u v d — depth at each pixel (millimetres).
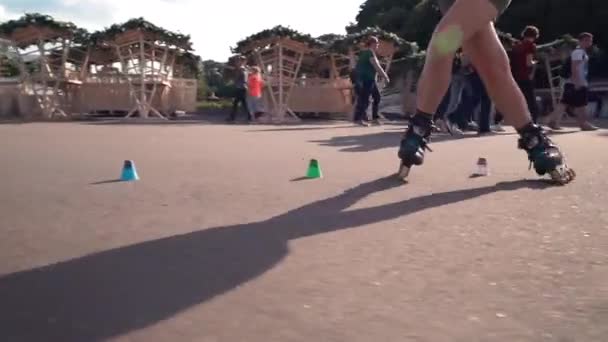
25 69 20297
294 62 22188
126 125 15766
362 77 15133
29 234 3211
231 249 2904
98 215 3699
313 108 22484
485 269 2590
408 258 2754
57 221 3529
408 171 5074
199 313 2105
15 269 2592
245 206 3982
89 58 21641
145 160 6789
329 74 24219
